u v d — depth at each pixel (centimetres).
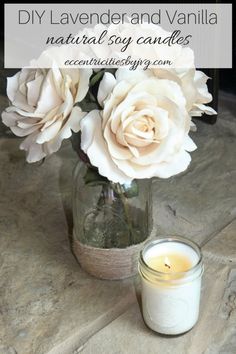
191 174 92
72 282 73
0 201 87
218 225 82
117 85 59
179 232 81
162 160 60
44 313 70
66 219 83
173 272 64
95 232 72
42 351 66
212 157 96
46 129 61
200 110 65
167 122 59
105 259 71
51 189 89
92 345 66
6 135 102
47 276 75
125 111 59
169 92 60
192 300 65
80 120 61
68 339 67
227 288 72
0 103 115
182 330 66
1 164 95
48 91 61
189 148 63
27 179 91
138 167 60
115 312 70
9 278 74
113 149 59
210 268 74
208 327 68
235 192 88
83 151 63
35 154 64
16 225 83
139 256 67
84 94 61
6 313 70
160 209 85
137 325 68
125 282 73
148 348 66
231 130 103
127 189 69
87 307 70
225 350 66
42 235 81
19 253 78
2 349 66
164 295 64
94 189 70
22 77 65
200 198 87
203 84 65
